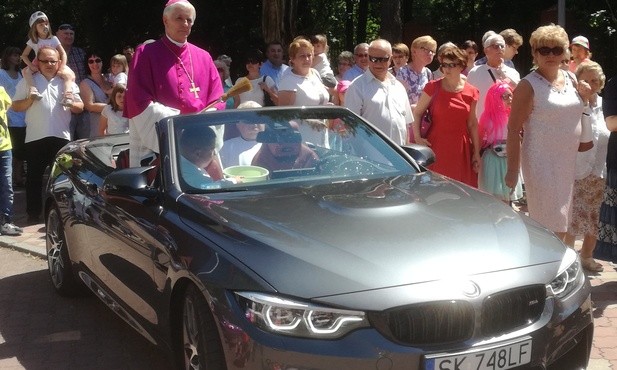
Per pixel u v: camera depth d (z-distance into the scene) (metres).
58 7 24.94
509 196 7.73
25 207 10.66
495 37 8.55
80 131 10.30
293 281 3.69
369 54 7.21
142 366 5.19
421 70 9.34
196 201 4.60
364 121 5.65
